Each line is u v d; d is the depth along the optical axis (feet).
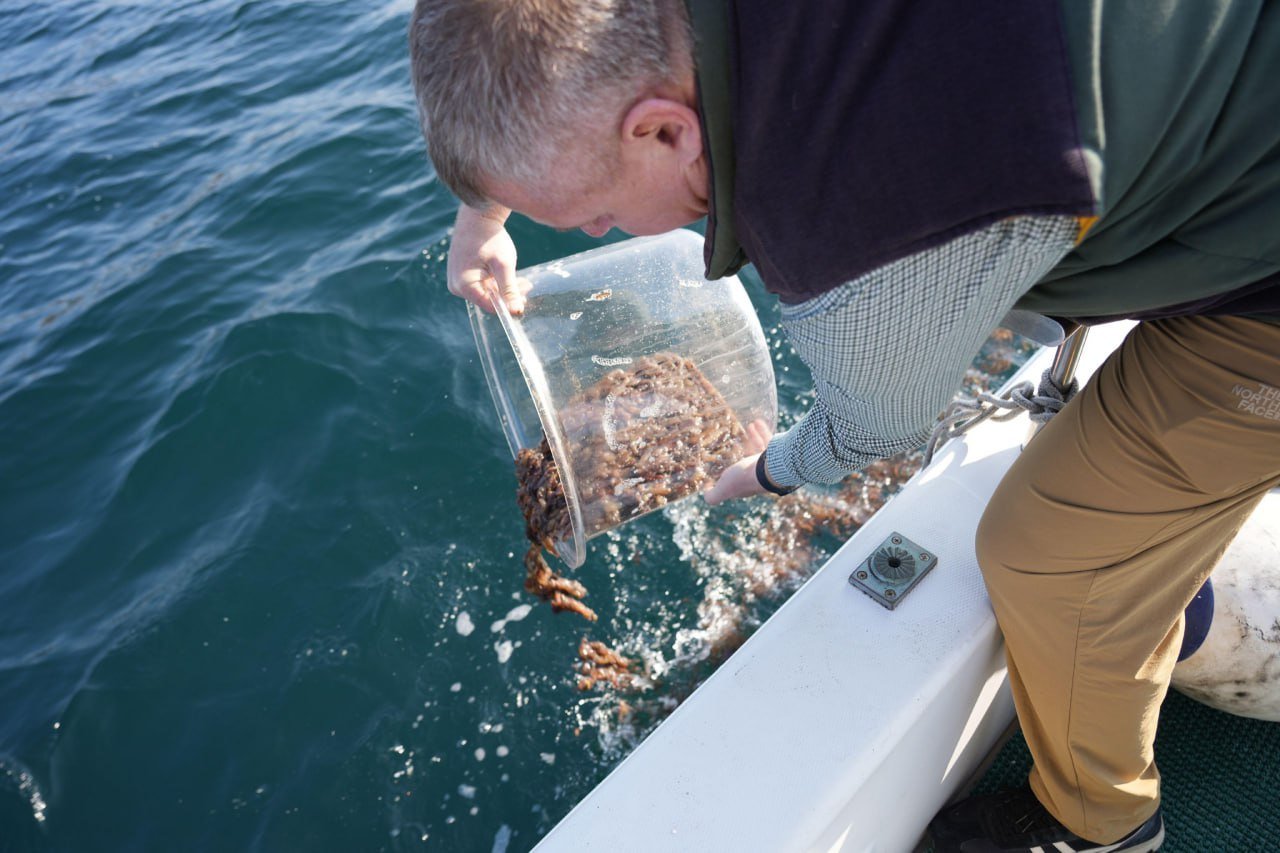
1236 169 3.03
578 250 12.96
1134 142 2.79
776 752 4.44
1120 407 4.10
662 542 10.16
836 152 2.82
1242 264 3.26
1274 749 6.43
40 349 13.17
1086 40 2.61
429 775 8.47
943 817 5.76
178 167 17.13
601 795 4.38
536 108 3.00
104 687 9.07
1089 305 3.61
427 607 9.53
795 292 3.13
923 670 4.73
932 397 3.64
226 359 12.17
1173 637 4.59
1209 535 4.20
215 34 22.25
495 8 2.89
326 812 8.26
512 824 8.17
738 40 2.82
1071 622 4.43
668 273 6.41
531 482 6.35
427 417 11.23
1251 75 2.89
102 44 23.27
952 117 2.67
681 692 8.91
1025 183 2.64
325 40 20.77
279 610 9.57
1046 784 5.21
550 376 5.94
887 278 2.94
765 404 6.51
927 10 2.68
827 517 10.31
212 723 8.80
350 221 14.61
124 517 10.65
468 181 3.41
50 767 8.57
